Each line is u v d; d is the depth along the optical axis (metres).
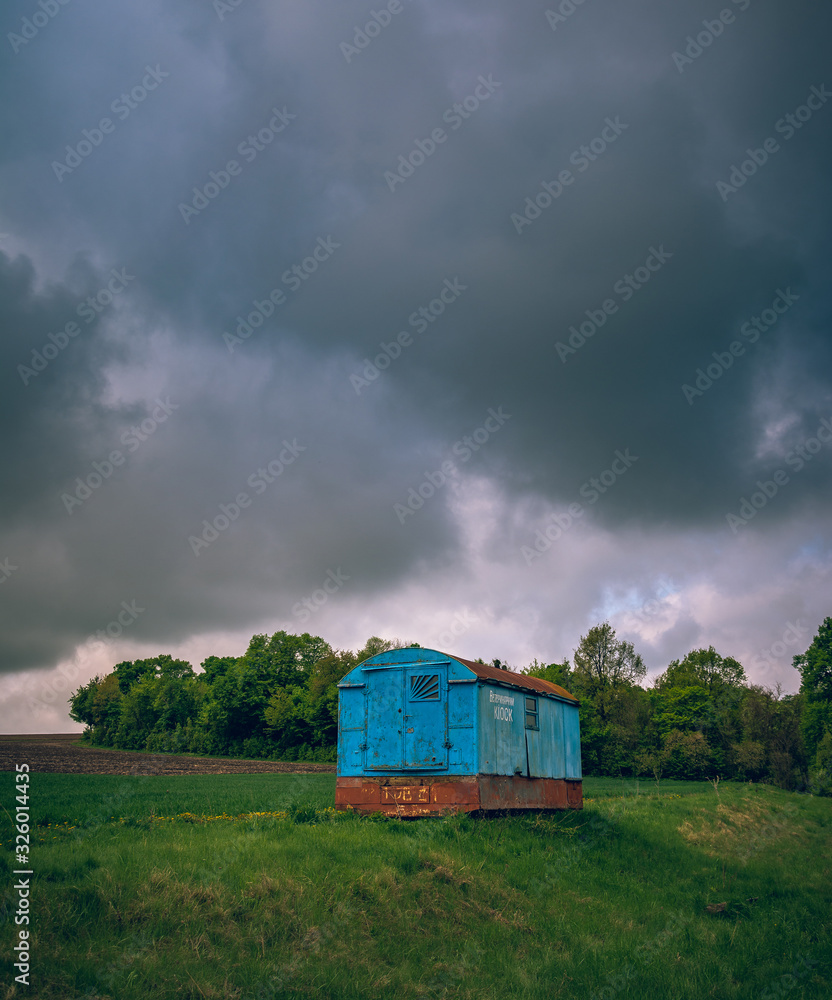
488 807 19.83
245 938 9.64
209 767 68.38
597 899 15.28
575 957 11.64
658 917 14.80
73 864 10.90
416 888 12.59
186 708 111.12
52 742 139.12
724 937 13.62
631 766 72.81
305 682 95.62
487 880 14.20
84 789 31.70
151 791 32.12
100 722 134.62
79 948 8.54
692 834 25.17
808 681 67.19
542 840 18.91
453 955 10.88
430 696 20.62
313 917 10.59
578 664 80.75
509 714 21.94
